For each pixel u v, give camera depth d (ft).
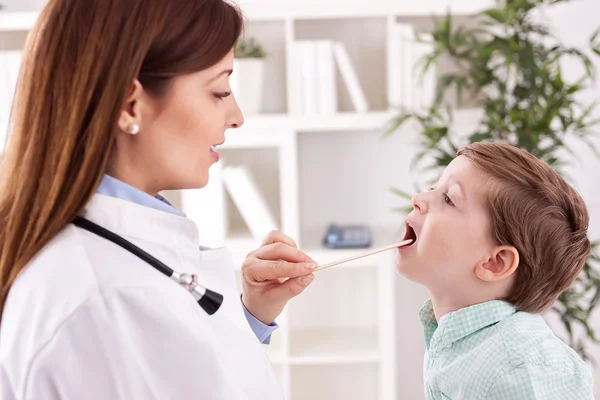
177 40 2.53
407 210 6.90
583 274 7.12
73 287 2.33
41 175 2.47
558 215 3.50
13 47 7.72
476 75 6.68
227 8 2.71
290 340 8.04
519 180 3.48
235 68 7.00
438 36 6.55
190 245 2.72
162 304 2.41
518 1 6.27
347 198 8.17
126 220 2.56
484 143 3.75
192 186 2.79
